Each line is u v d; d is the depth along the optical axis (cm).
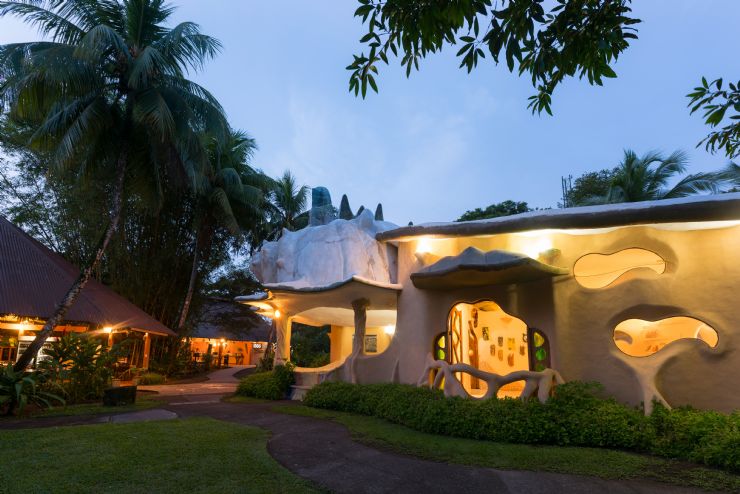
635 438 705
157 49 1488
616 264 1242
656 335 1409
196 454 637
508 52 362
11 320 1578
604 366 920
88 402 1247
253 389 1415
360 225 1423
